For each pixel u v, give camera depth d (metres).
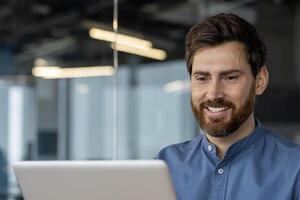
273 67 5.50
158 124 4.81
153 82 4.68
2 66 4.67
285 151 1.33
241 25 1.24
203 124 1.26
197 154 1.40
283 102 5.52
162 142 4.81
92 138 4.56
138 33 4.36
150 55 4.55
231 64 1.21
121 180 1.01
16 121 4.54
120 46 4.33
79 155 4.59
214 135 1.27
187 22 4.52
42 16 4.70
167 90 4.76
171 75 4.71
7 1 4.66
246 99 1.24
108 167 1.01
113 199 1.03
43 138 4.57
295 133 5.47
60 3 4.54
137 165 1.00
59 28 4.62
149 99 4.75
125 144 4.74
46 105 4.60
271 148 1.34
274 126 5.46
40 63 4.66
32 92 4.61
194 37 1.25
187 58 1.28
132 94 4.68
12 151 4.48
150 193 1.01
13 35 4.75
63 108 4.61
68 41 4.60
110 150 4.55
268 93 5.48
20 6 4.66
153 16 4.38
